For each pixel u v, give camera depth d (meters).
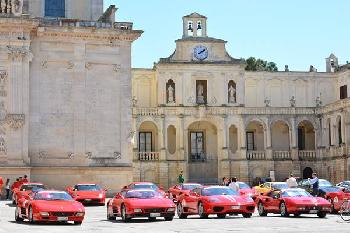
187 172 79.75
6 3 53.28
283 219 32.47
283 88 86.81
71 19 55.38
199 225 28.28
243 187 48.34
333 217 34.22
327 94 87.56
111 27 55.78
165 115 79.88
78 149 54.69
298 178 72.44
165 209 30.98
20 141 52.59
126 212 30.58
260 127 85.50
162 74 80.50
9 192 51.28
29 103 53.78
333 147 80.12
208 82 82.00
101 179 54.91
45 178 53.66
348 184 48.69
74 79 55.09
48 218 28.62
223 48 83.06
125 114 56.19
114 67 56.16
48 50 54.69
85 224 29.34
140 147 81.56
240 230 25.42
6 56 52.88
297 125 83.06
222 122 81.12
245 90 85.88
